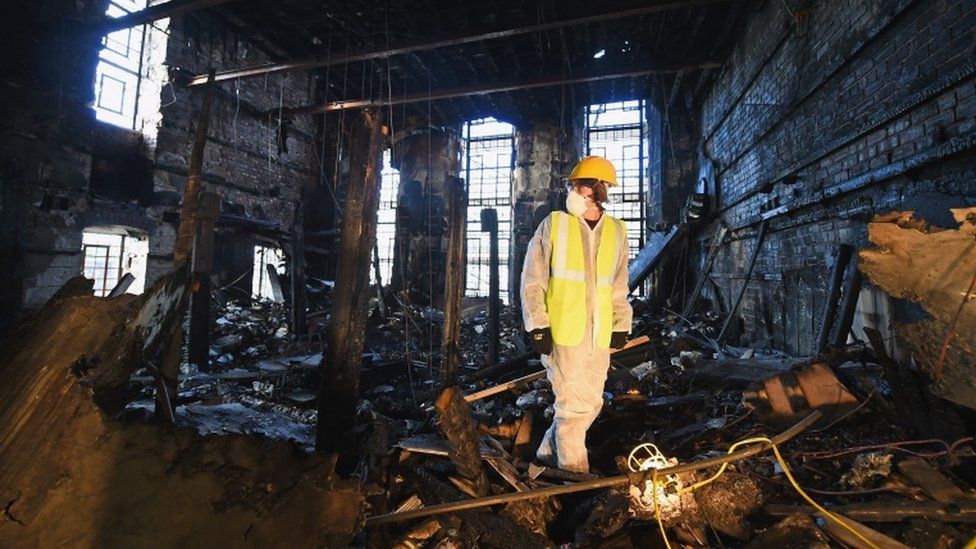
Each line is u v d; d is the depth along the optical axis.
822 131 4.33
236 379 4.88
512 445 2.91
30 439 1.52
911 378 2.48
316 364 4.95
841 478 2.09
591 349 2.21
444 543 1.79
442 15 7.75
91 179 7.38
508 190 13.39
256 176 9.99
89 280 2.17
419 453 2.47
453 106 11.18
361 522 1.51
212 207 5.27
